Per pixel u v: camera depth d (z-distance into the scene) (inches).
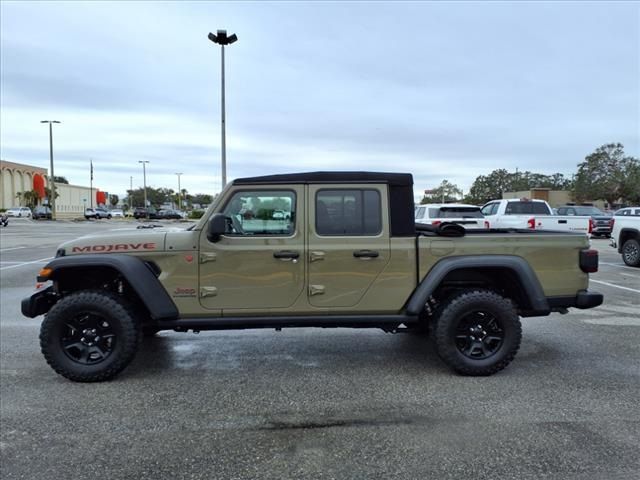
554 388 166.9
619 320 264.4
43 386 170.7
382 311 180.4
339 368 188.9
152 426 139.9
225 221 169.3
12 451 125.6
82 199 3944.4
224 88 858.1
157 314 171.0
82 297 171.9
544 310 180.5
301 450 126.3
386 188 179.8
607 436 132.6
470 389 166.4
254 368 189.3
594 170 2252.7
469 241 181.2
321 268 176.9
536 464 118.6
